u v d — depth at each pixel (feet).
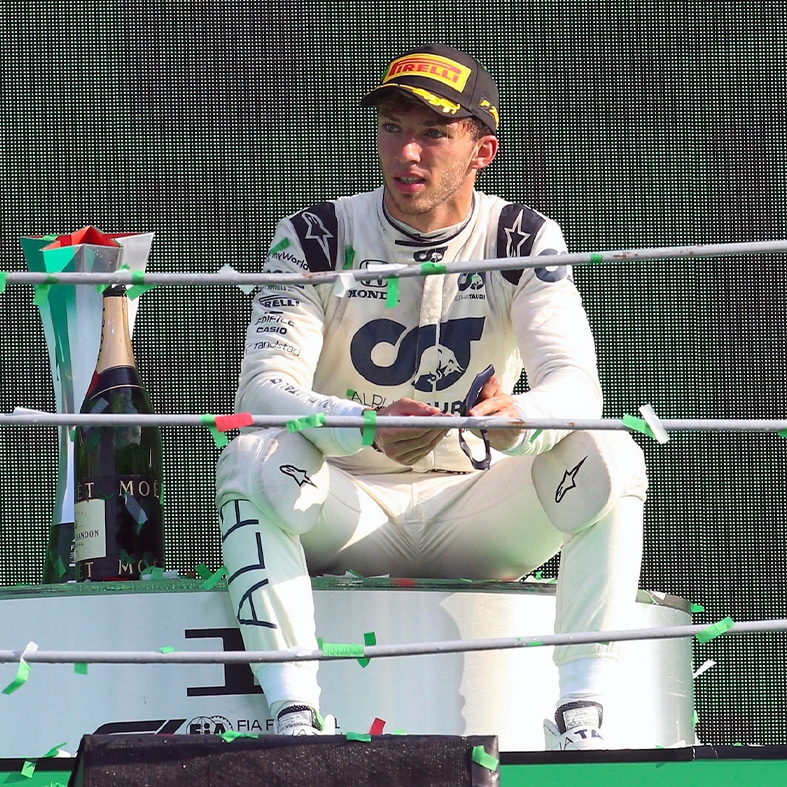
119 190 62.18
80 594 41.34
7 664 41.14
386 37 62.23
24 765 37.58
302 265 44.70
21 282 34.88
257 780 33.19
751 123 62.90
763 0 62.49
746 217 62.85
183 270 62.34
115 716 40.81
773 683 60.85
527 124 62.75
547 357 43.37
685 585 61.26
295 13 62.08
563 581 40.86
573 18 62.59
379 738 33.65
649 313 62.39
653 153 62.85
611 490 40.16
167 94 62.08
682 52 62.85
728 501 61.57
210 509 60.03
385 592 41.81
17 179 61.87
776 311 62.69
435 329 44.91
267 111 62.34
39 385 60.70
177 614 41.39
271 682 39.68
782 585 61.36
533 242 44.83
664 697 43.88
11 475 59.82
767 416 62.49
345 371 45.24
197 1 61.82
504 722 41.73
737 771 37.04
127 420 35.06
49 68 61.72
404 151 43.42
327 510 43.06
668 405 62.13
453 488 44.60
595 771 37.01
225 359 61.52
